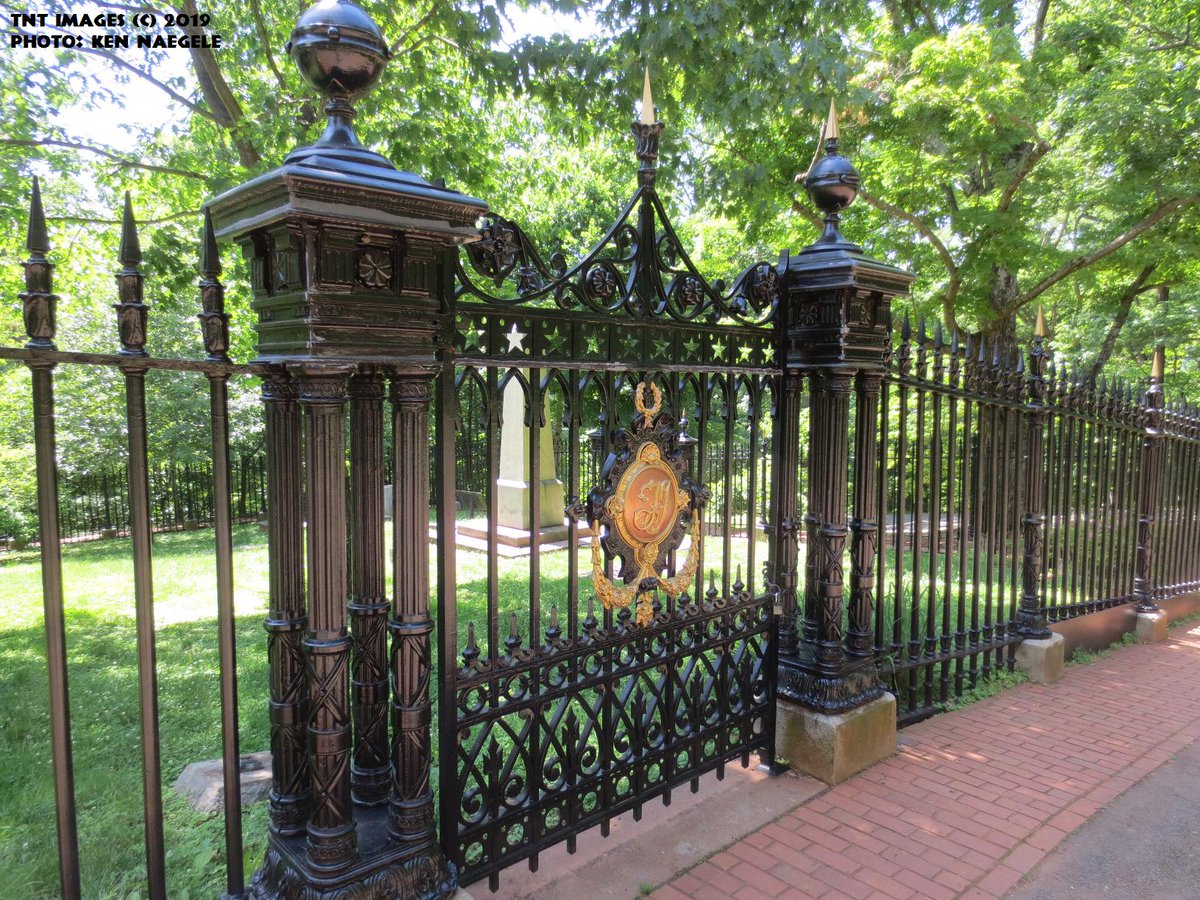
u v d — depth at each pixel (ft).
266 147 22.85
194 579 29.66
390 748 8.62
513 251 8.78
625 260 10.16
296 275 6.62
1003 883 10.12
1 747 14.03
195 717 15.37
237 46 25.53
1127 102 28.96
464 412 34.12
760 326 12.41
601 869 10.12
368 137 24.95
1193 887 10.19
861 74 30.09
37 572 31.65
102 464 45.75
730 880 9.99
